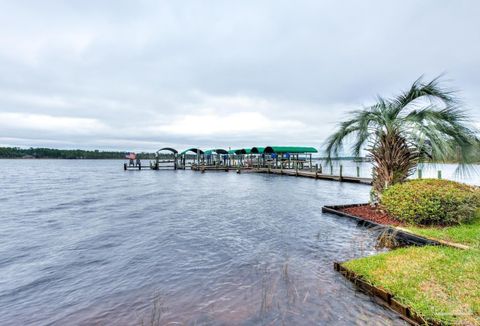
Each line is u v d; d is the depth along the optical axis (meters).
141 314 4.00
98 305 4.34
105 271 5.72
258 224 9.55
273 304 4.06
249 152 44.34
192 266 5.83
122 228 9.34
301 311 3.82
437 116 7.59
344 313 3.70
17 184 26.41
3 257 6.66
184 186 23.92
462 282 3.78
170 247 7.18
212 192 19.44
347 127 9.57
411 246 5.87
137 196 17.61
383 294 3.86
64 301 4.52
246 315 3.81
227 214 11.52
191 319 3.78
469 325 2.97
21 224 10.12
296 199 15.31
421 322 3.26
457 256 4.65
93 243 7.68
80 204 14.58
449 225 6.94
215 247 7.08
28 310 4.28
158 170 50.72
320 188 20.53
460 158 7.53
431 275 4.07
